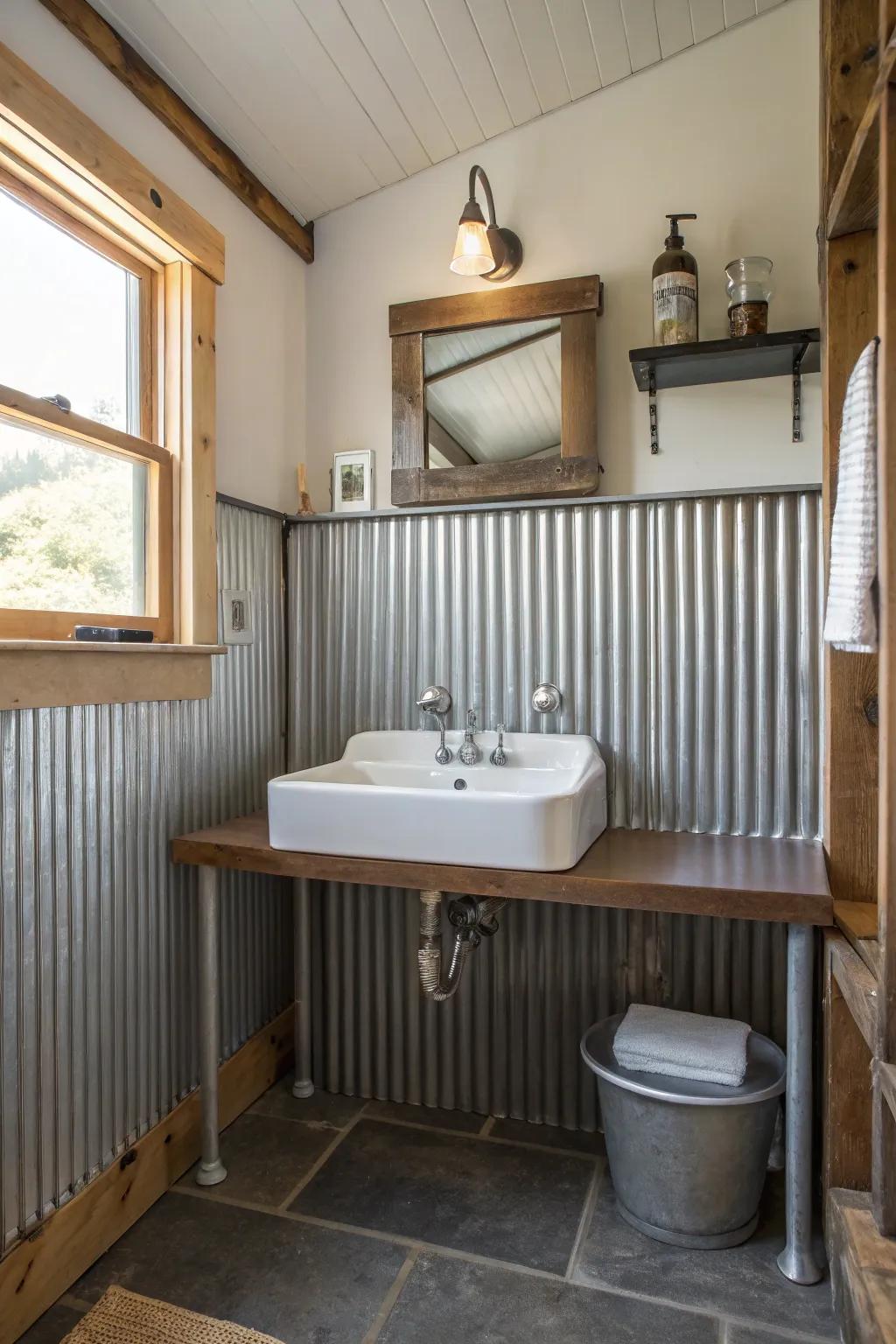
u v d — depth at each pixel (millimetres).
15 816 1407
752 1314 1455
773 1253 1612
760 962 1951
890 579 1023
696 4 1936
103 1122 1622
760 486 1943
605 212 2152
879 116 1043
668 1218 1631
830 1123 1499
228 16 1720
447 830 1591
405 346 2279
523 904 2105
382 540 2277
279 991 2340
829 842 1643
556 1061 2098
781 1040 1941
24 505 1529
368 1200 1774
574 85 2111
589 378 2102
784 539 1945
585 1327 1428
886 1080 1042
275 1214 1721
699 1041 1700
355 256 2396
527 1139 2029
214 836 1828
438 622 2229
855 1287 1088
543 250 2205
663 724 2037
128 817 1700
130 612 1804
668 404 2105
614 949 2049
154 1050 1784
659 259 2004
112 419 1771
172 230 1788
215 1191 1803
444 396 2254
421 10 1804
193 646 1855
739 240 2051
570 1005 2084
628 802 2066
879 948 1084
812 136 1996
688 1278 1543
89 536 1690
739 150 2049
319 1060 2312
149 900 1771
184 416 1892
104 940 1629
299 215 2414
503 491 2160
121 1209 1650
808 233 2002
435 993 1870
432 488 2221
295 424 2416
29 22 1497
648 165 2115
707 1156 1589
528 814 1546
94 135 1553
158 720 1802
